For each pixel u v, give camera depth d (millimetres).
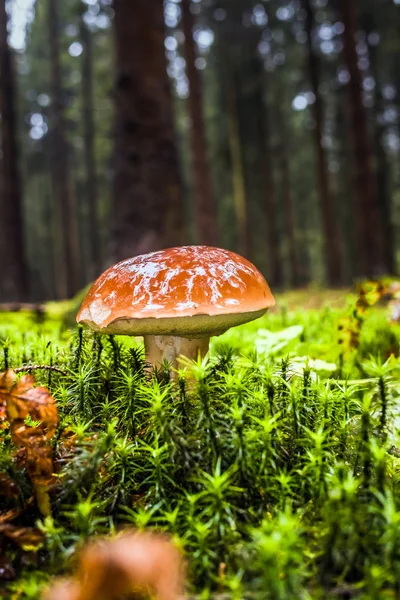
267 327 527
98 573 147
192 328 256
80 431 213
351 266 3471
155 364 280
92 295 263
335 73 2799
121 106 760
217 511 175
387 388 226
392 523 158
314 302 917
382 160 2883
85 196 4176
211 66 3264
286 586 147
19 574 172
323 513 176
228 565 167
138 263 259
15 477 195
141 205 746
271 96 3309
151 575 148
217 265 254
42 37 3240
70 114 3469
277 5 2703
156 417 215
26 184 4469
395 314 493
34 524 196
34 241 4871
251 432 203
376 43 2711
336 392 259
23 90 3615
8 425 233
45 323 645
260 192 3398
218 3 2723
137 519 174
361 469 210
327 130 3484
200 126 1912
